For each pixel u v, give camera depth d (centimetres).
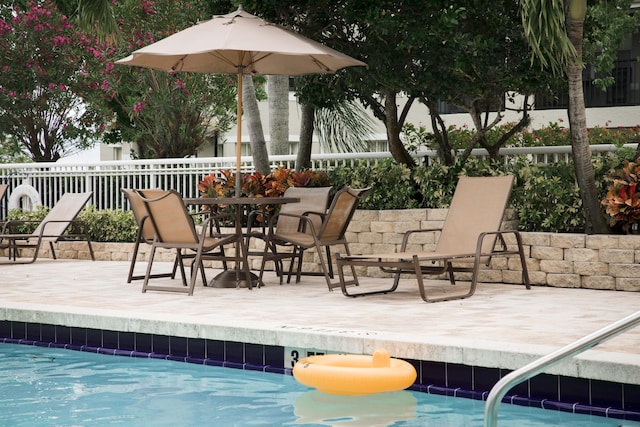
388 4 1099
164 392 571
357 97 1273
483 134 1203
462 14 1048
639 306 779
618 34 1639
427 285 997
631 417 478
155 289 922
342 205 967
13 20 2069
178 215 912
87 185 1634
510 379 342
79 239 1497
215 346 663
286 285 1007
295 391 569
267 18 1166
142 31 1953
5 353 725
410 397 547
